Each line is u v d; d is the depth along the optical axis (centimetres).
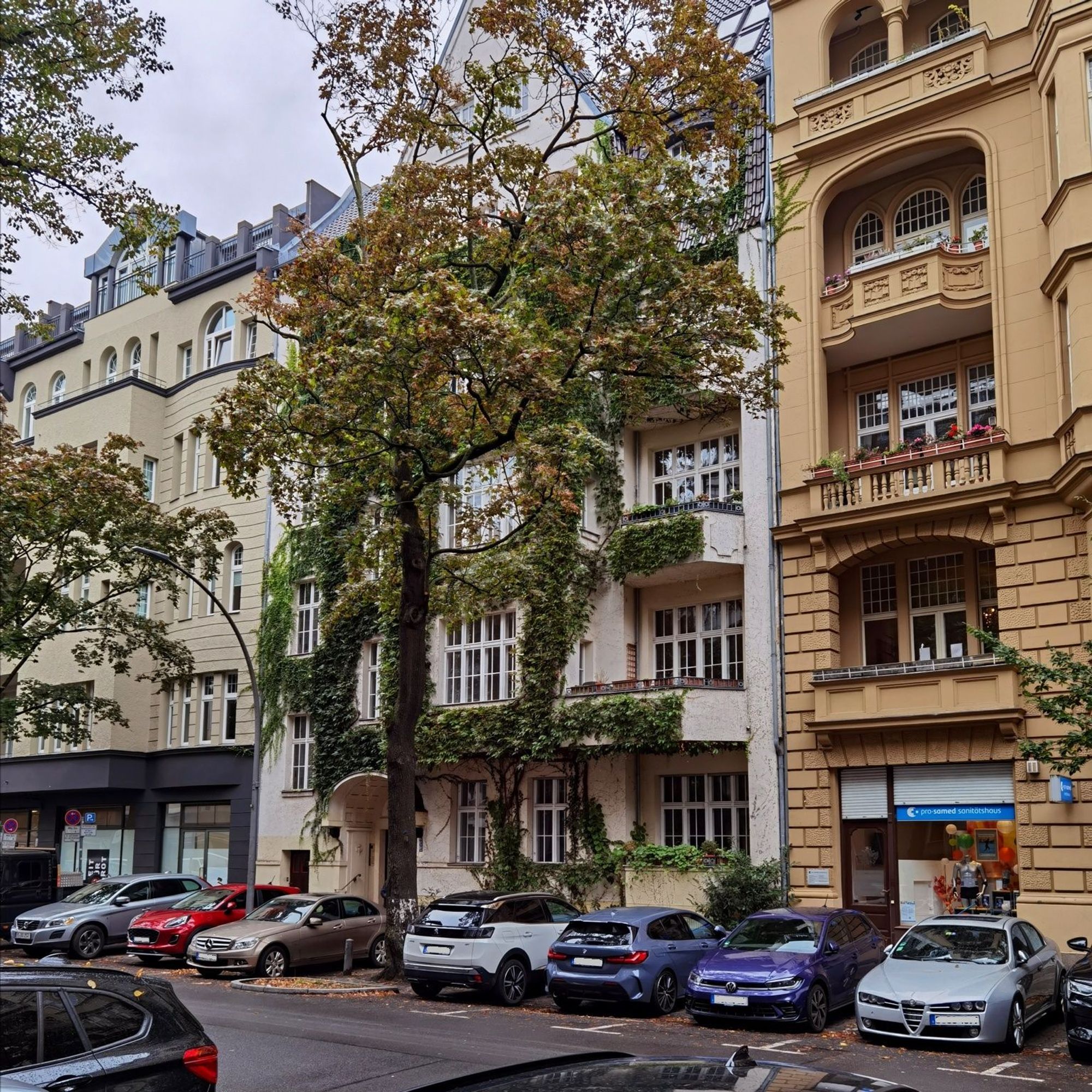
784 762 2348
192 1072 745
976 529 2180
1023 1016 1397
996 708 2064
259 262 3678
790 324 2483
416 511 2109
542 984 1883
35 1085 652
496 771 2775
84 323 4334
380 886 3145
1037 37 2178
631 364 1941
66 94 1521
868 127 2422
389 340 1738
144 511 2848
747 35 3212
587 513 2767
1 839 3091
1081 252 1995
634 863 2444
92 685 3769
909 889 2183
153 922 2380
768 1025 1545
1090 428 1955
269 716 3366
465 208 2073
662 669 2692
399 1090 1065
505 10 1880
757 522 2475
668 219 1853
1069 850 1975
